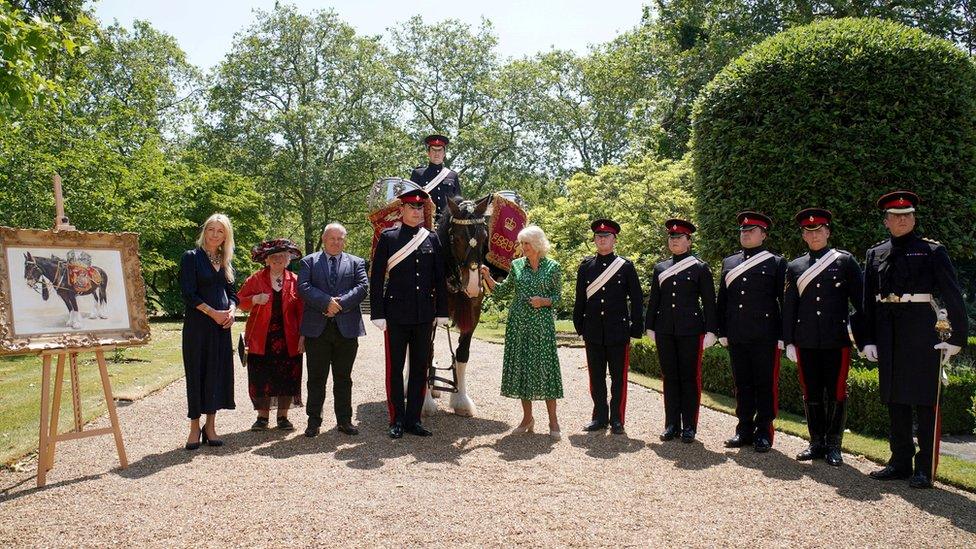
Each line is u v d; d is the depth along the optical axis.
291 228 41.81
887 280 5.12
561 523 4.05
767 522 4.11
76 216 15.48
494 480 4.89
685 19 23.00
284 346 6.47
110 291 5.23
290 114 31.97
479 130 31.91
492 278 6.84
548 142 33.59
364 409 7.65
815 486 4.84
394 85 34.34
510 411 7.48
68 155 15.33
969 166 7.74
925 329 4.92
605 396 6.63
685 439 6.07
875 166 7.72
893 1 18.31
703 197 9.07
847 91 7.86
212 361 5.77
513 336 6.26
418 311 6.21
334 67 34.31
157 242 24.20
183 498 4.46
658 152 22.59
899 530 4.00
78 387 5.54
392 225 7.16
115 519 4.09
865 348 5.27
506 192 7.41
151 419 7.00
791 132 8.11
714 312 6.14
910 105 7.70
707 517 4.18
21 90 6.57
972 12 18.64
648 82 27.84
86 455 5.59
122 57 33.16
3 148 13.87
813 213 5.70
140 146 22.33
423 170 7.64
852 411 6.61
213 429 5.96
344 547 3.67
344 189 33.41
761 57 8.41
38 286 4.86
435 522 4.04
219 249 5.91
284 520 4.06
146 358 12.12
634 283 6.51
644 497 4.55
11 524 4.03
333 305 6.06
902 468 5.03
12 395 8.52
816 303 5.56
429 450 5.75
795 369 7.40
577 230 15.14
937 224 7.66
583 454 5.66
